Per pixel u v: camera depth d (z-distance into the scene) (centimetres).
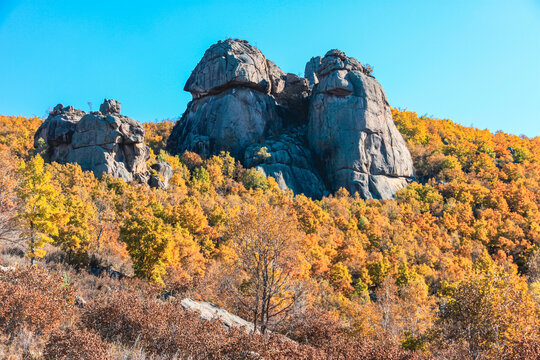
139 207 4097
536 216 8819
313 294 3041
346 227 6925
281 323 1697
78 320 1173
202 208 5928
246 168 9756
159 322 1141
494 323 1336
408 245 6462
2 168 1986
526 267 6681
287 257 1510
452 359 1389
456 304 1457
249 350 1030
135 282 2309
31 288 1126
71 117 8181
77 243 2594
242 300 1661
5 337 879
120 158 7312
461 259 6128
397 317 3241
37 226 2105
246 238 1514
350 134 10062
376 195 9531
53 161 7500
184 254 3278
